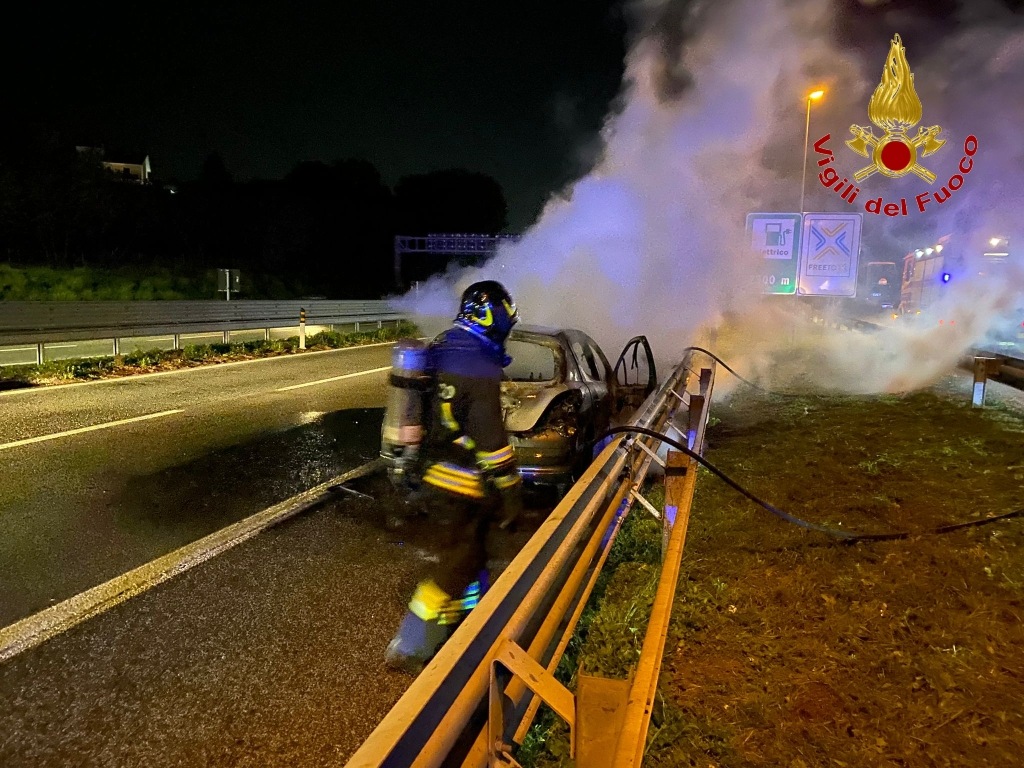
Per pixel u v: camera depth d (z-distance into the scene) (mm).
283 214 51875
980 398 10008
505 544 5188
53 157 35281
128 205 40844
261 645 3711
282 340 19422
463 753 1804
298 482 6551
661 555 4871
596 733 2117
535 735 3008
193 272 38906
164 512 5688
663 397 5520
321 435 8445
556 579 2633
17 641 3693
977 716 3115
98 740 2938
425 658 3344
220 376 13055
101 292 30312
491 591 2115
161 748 2900
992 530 5160
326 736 2996
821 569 4633
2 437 7957
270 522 5523
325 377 13109
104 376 12672
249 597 4258
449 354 3113
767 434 8883
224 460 7246
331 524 5512
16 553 4820
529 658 1981
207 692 3287
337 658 3600
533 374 6473
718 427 9453
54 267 32656
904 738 3000
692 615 4074
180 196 46719
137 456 7312
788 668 3557
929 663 3537
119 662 3523
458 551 3273
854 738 3018
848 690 3354
